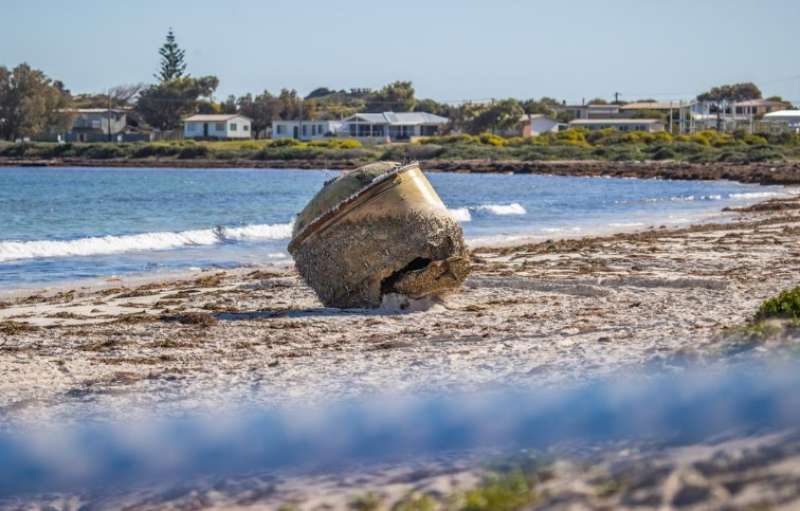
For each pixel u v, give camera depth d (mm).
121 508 10773
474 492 8617
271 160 194125
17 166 182125
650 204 83000
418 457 10961
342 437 12312
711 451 8773
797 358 12469
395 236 24562
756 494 7289
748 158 169375
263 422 13719
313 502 9844
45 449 13086
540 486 8719
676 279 29359
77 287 33688
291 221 66938
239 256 44281
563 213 72750
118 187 116062
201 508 10375
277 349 20500
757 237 45906
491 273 32312
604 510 7574
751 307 23875
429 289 25094
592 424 11008
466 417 12516
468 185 121062
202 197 97500
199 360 19531
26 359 19812
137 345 21328
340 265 24922
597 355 16656
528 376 15070
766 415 9812
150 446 12883
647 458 9031
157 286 32719
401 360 18312
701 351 14203
